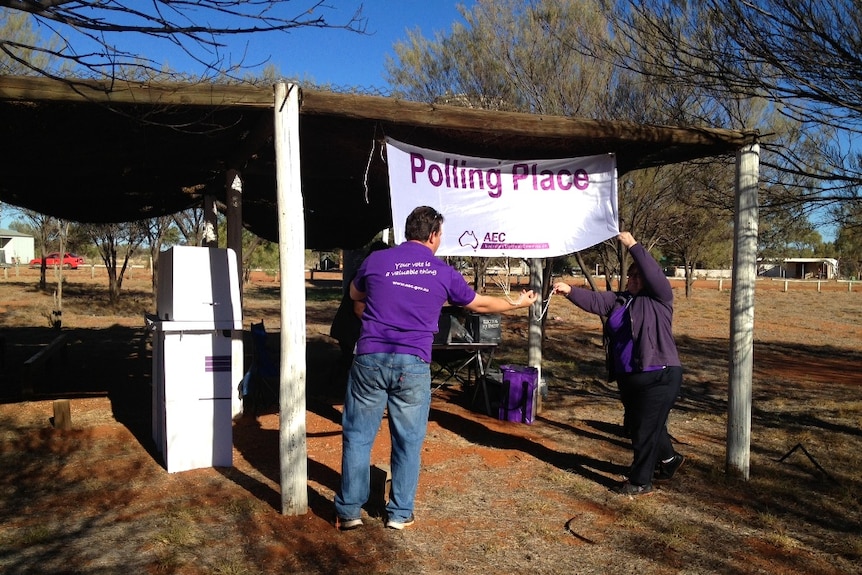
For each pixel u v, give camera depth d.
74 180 7.24
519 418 7.40
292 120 4.37
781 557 4.01
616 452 6.27
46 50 3.50
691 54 6.07
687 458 6.04
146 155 6.33
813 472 5.72
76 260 44.03
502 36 11.52
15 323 17.00
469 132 5.52
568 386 9.86
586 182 5.88
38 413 7.28
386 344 3.99
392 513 4.21
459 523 4.43
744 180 5.50
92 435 6.36
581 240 5.85
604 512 4.69
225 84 4.32
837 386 10.88
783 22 5.68
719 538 4.27
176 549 3.86
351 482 4.12
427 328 4.04
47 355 8.80
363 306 4.29
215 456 5.44
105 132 5.38
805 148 6.91
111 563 3.67
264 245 38.28
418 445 4.15
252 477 5.21
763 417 8.05
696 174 9.53
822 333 20.53
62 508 4.50
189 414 5.35
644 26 6.44
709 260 31.70
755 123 8.22
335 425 7.05
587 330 18.62
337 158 6.84
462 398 8.66
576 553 4.02
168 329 5.16
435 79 12.57
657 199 11.72
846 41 5.66
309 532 4.18
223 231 23.48
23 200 7.95
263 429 6.81
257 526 4.24
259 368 7.42
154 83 4.16
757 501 4.97
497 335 7.91
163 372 5.43
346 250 12.01
